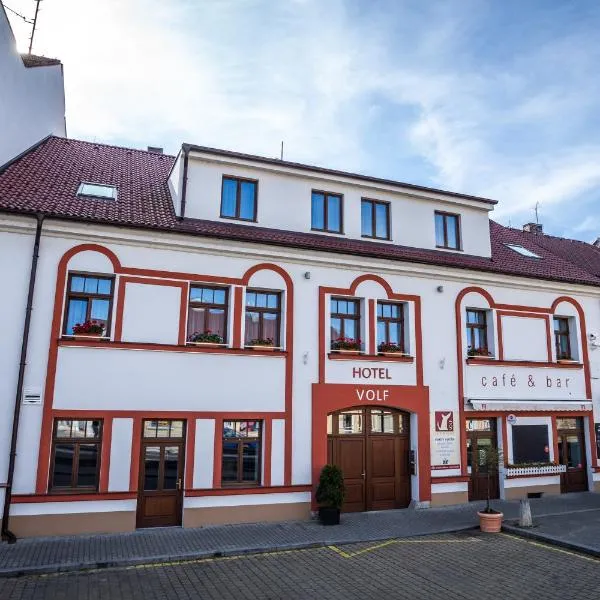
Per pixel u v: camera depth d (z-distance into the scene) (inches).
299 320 596.7
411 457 633.0
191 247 560.7
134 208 584.7
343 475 601.0
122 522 497.7
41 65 729.0
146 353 529.0
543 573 399.9
